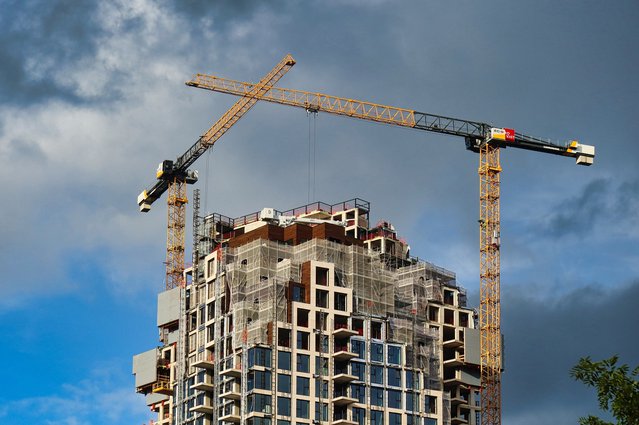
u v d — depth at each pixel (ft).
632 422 377.91
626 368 385.50
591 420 383.04
